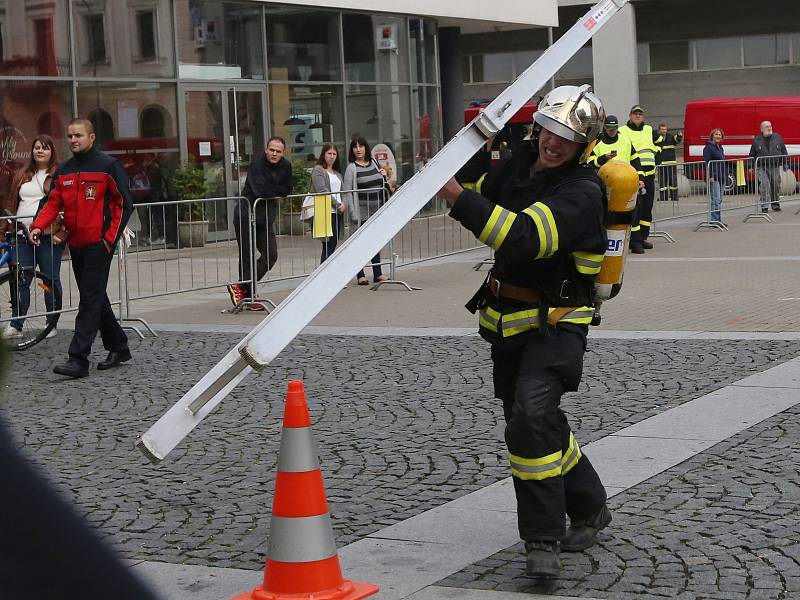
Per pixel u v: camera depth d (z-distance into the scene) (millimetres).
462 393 8273
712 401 7590
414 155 27000
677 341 9938
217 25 21656
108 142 19609
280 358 9906
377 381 8828
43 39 18531
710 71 44969
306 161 23734
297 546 4109
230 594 4508
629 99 40250
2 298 10906
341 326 11547
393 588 4445
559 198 4203
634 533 4996
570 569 4582
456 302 13008
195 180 20594
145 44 20250
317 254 14758
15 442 799
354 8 24375
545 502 4320
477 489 5871
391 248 14633
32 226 9320
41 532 751
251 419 7754
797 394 7695
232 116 21969
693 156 32000
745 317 11117
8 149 17953
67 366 9375
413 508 5578
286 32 23203
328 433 7207
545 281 4332
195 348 10797
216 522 5520
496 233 4113
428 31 27703
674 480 5809
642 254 17344
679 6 44781
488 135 4137
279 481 4148
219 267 13250
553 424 4328
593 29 4496
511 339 4410
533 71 4273
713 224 21234
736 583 4363
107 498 5973
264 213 13352
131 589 771
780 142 25328
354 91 25000
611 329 10727
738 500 5434
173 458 6793
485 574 4594
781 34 43969
